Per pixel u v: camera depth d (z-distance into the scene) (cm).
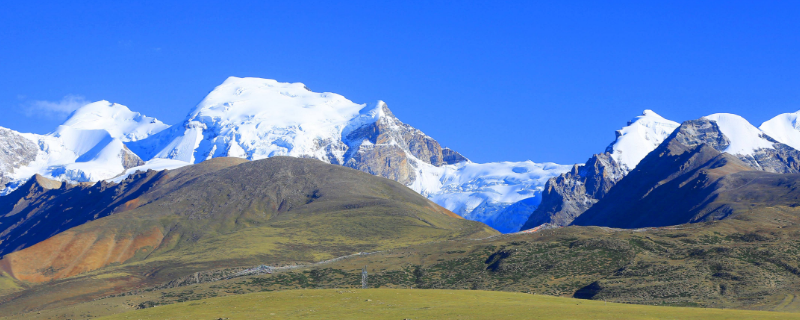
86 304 15988
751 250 16188
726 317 9125
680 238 18725
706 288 14175
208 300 11300
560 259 17612
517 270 17375
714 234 18912
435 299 11094
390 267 18900
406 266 18925
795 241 16738
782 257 15450
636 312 9675
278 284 17612
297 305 10638
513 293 12169
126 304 15812
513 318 9306
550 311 9819
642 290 14412
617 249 17712
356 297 11212
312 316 9762
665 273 15438
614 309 10012
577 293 15312
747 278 14388
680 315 9356
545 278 16650
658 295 14000
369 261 19738
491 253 19175
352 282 17662
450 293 11712
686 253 16875
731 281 14438
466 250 19850
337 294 11456
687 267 15575
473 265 18462
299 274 18500
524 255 18275
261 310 10331
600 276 16238
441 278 17750
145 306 15600
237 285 17438
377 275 18200
